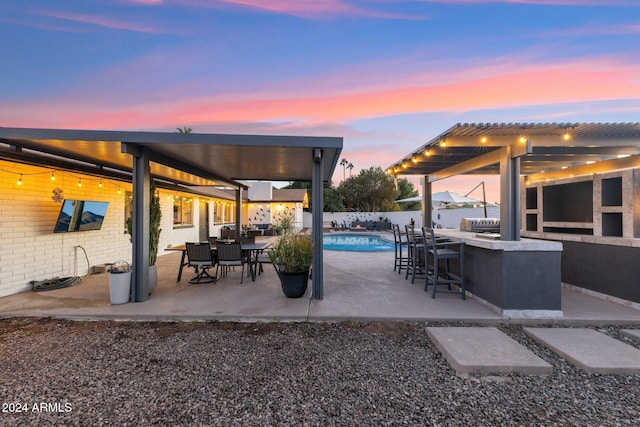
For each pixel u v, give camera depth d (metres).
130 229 5.26
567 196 6.49
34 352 3.32
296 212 22.08
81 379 2.78
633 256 4.59
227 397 2.51
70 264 6.74
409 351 3.38
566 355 3.15
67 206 6.29
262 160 6.23
